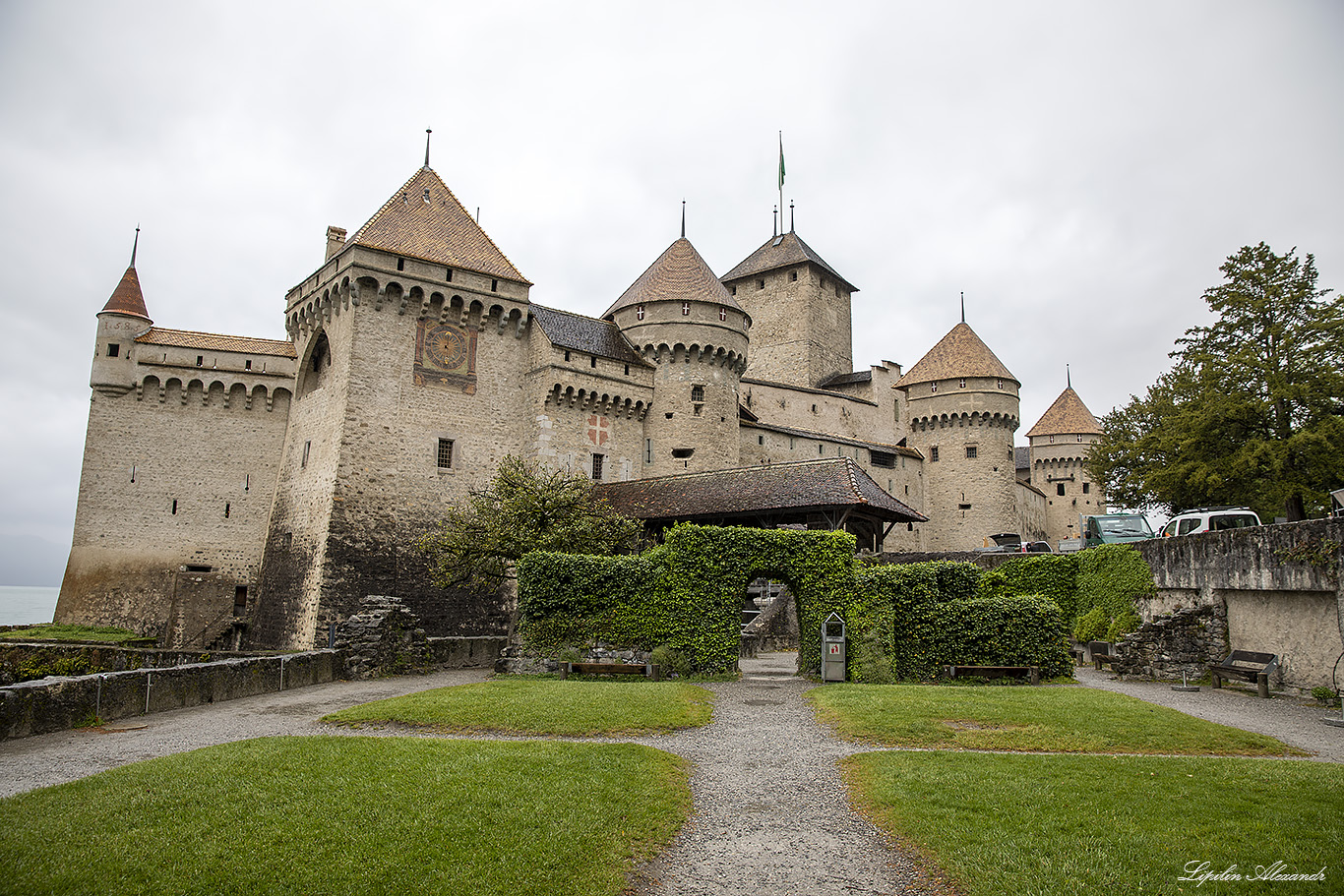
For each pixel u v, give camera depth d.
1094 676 25.31
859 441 63.00
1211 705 19.30
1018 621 23.73
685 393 48.50
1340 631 19.66
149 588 41.75
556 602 25.16
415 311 41.41
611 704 17.84
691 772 13.04
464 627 40.00
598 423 46.00
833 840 10.21
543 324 45.16
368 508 38.41
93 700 17.61
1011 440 67.88
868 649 23.31
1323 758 13.70
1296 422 39.50
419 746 14.12
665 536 25.42
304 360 44.28
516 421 44.38
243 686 22.25
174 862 9.20
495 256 45.09
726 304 50.25
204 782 11.80
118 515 41.91
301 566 39.22
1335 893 8.23
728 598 24.38
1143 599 27.77
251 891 8.62
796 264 72.56
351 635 27.94
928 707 17.36
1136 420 52.62
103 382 42.34
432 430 41.16
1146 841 9.48
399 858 9.37
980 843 9.62
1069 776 12.01
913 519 38.66
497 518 32.56
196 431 43.72
